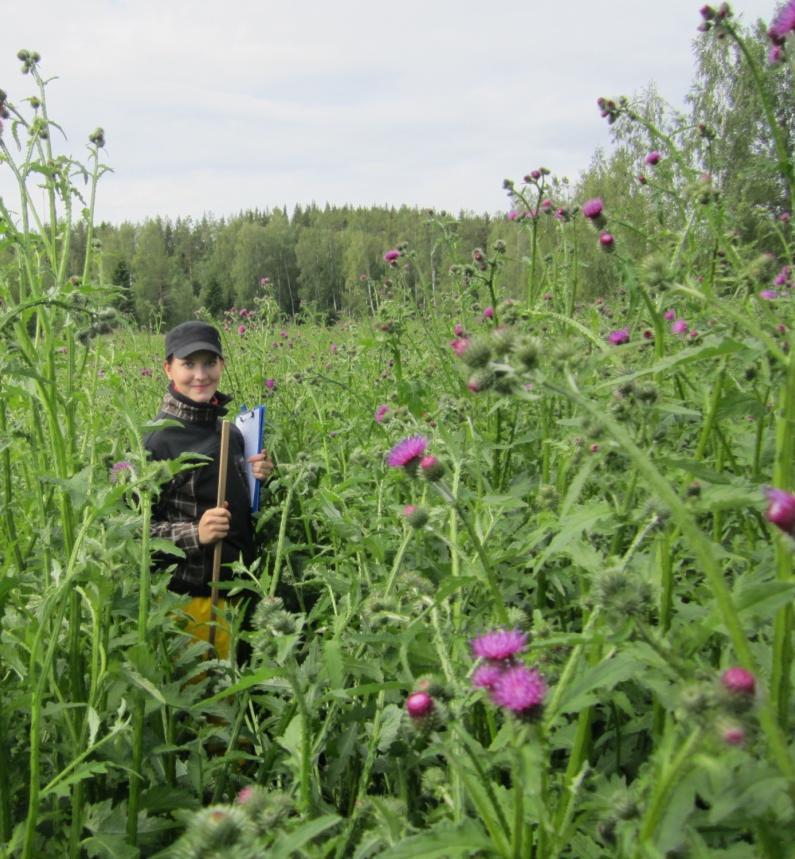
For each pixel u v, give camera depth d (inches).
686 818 52.2
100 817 101.0
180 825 104.2
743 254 161.0
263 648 84.3
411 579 104.0
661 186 148.0
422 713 64.6
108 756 102.1
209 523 172.7
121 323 129.0
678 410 87.0
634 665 61.3
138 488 103.5
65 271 121.7
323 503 141.0
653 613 99.0
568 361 84.6
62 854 98.3
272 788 107.0
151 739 113.0
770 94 91.0
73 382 120.0
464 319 214.4
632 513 91.0
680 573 112.0
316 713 100.4
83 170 124.8
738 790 48.9
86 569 95.5
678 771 50.8
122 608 106.5
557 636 70.8
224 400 207.8
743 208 153.0
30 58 118.6
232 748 112.7
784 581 55.7
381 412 171.9
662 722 89.6
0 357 104.5
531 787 55.2
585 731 77.9
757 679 50.4
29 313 111.5
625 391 90.5
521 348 67.8
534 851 69.2
